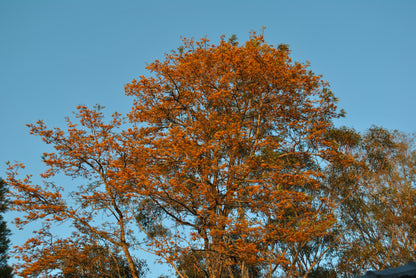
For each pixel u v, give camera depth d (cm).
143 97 1378
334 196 1557
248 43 1387
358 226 1545
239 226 1020
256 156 1166
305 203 1170
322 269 1482
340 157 1363
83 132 1307
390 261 1440
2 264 1428
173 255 1073
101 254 1232
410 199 1481
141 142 1211
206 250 1068
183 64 1345
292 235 1056
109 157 1273
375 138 1698
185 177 1206
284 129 1445
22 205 1150
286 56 1452
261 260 1024
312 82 1381
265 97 1392
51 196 1179
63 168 1258
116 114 1348
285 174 1159
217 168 1116
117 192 1209
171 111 1376
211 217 1064
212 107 1385
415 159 1580
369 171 1609
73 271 1125
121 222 1245
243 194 1195
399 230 1473
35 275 1092
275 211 1127
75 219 1195
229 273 1245
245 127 1434
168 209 1245
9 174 1163
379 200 1571
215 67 1384
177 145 1104
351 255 1455
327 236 1485
